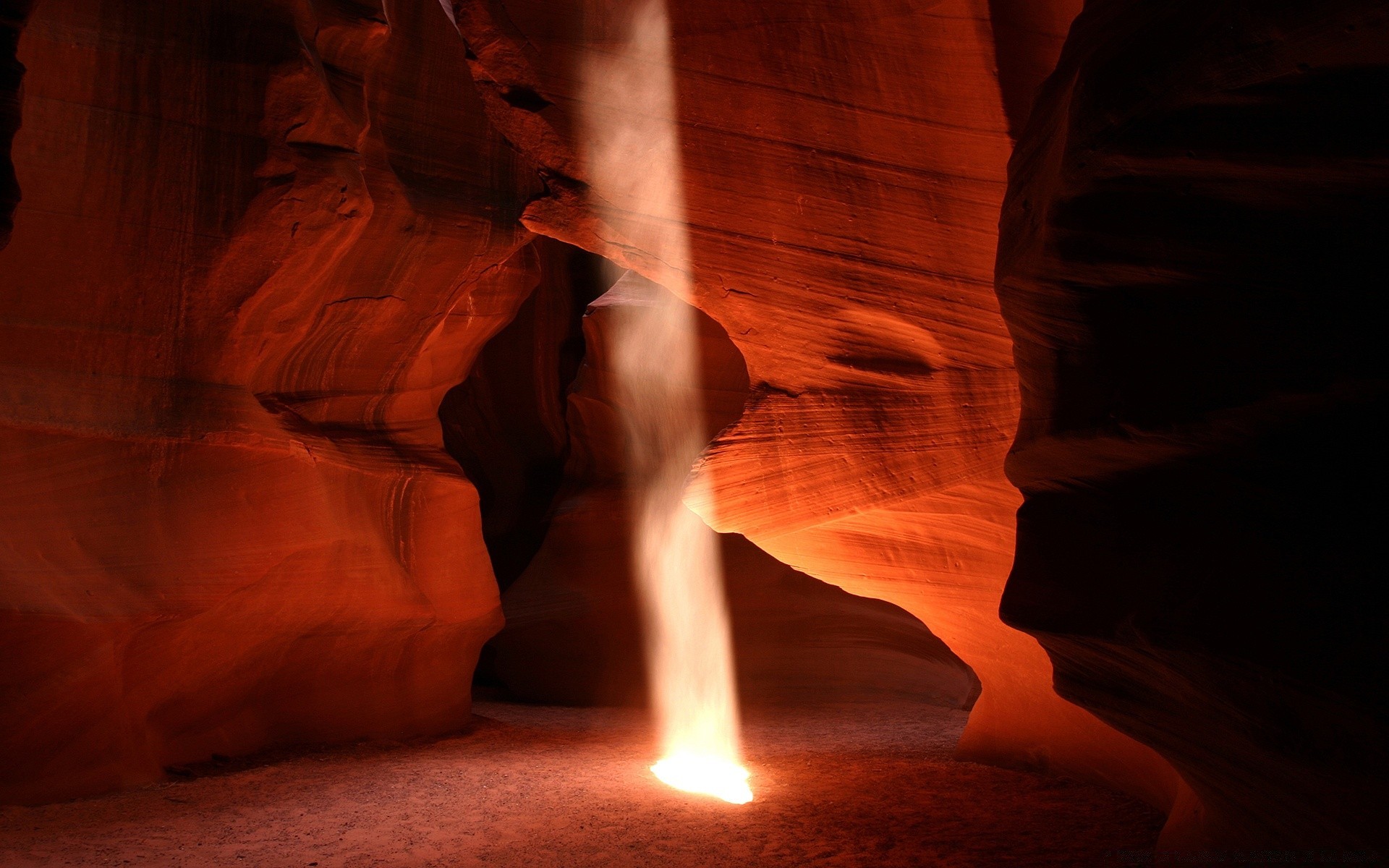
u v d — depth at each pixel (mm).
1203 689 3213
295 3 7906
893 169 6047
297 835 6023
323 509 8281
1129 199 3166
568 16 6664
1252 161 2693
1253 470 3031
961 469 6344
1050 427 3807
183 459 7418
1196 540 3246
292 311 8219
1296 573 2840
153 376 7379
